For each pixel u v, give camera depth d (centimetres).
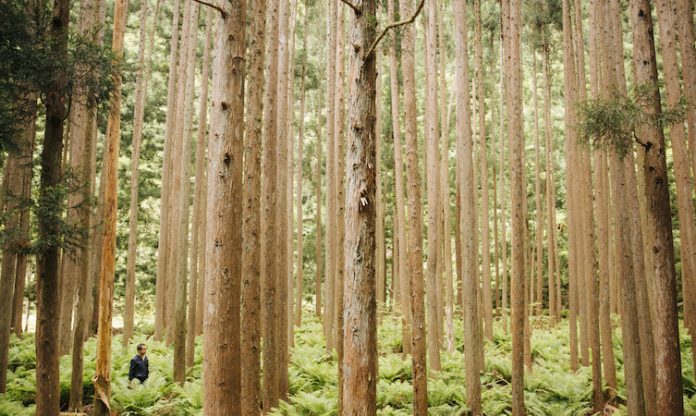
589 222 1185
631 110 674
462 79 1070
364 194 477
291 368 1295
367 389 460
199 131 1546
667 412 646
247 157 835
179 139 1700
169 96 1756
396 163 1462
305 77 2298
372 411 461
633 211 839
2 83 662
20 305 1578
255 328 802
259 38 856
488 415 1012
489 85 2361
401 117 2281
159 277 1706
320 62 2175
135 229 1633
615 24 1009
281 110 1120
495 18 2095
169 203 1875
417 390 849
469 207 1015
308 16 2245
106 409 813
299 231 2084
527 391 1145
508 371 1308
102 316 830
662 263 666
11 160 988
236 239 595
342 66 1007
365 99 485
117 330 2014
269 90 947
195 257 1373
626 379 820
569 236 1556
